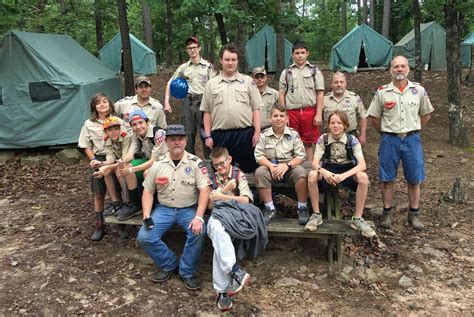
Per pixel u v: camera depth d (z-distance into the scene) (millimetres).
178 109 11328
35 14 11141
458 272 3965
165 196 3920
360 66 20047
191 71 5793
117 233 4871
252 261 4230
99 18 14875
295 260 4242
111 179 4438
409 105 4504
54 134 8094
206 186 3900
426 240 4562
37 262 4297
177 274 4027
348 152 4164
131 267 4180
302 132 5328
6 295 3750
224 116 4484
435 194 5789
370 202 5586
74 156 8016
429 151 7672
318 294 3701
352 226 3930
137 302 3637
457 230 4781
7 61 7898
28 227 5160
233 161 4789
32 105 8023
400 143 4562
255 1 7961
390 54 19328
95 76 9203
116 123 4352
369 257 4246
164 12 23922
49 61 7957
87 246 4609
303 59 5180
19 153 8398
